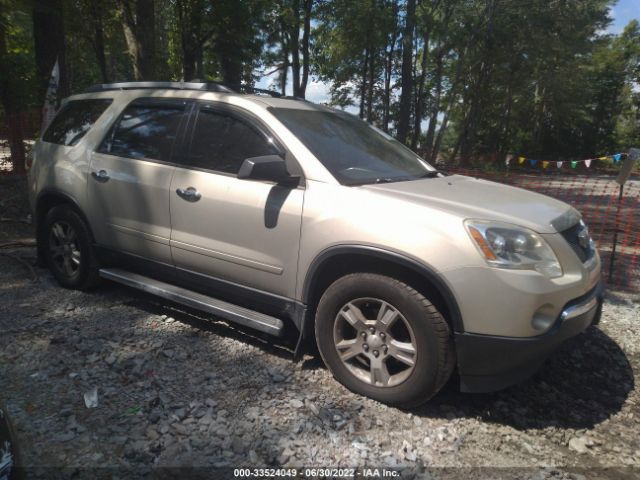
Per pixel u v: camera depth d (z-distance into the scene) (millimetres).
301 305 3371
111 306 4465
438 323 2867
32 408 2914
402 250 2898
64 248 4754
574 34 31172
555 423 3107
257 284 3564
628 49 46656
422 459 2680
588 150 46156
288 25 19672
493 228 2857
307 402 3104
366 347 3135
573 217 3377
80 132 4703
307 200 3277
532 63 32688
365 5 21438
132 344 3752
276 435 2787
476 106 33469
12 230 7105
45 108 8781
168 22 16219
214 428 2811
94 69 20016
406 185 3443
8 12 9852
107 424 2803
